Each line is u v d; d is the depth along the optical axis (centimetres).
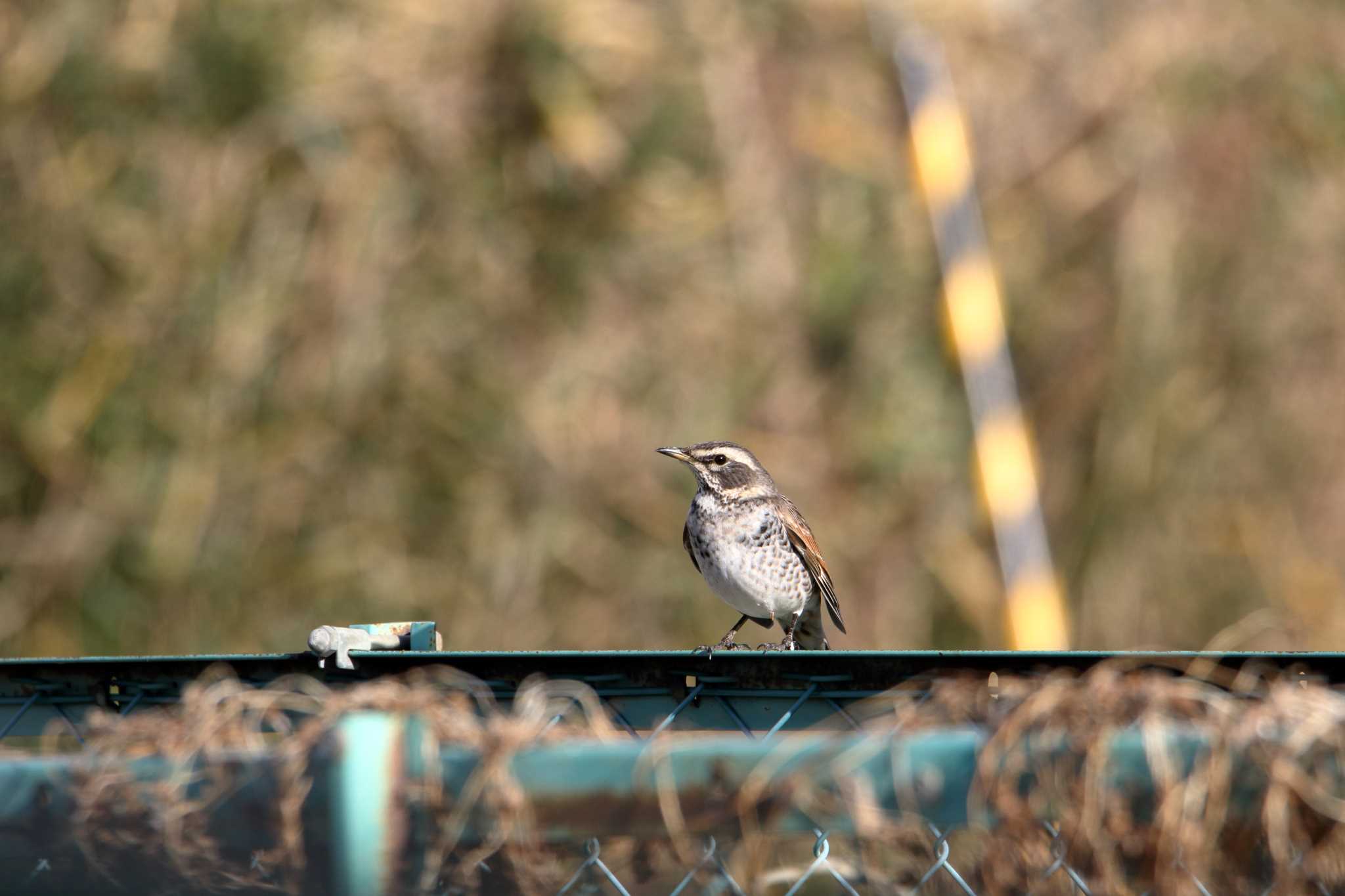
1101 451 1460
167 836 268
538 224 1354
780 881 293
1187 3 1620
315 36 1345
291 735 288
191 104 1313
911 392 1404
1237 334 1503
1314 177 1570
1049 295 1495
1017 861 274
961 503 1401
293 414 1284
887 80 1498
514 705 343
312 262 1304
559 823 264
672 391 1355
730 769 267
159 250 1293
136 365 1280
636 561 1307
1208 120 1564
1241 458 1474
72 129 1309
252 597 1257
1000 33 1577
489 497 1295
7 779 275
